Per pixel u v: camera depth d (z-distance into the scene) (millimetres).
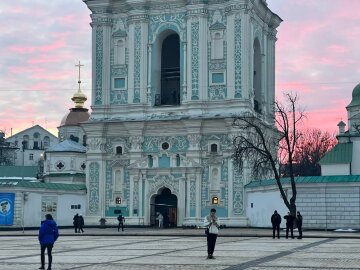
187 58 66000
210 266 24422
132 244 38406
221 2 65500
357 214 53000
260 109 71000
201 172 64312
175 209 65938
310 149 118500
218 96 64875
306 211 54656
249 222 61844
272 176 69938
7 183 62625
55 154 89250
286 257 28203
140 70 67500
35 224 63562
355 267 23859
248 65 64562
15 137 161875
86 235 50688
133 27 68062
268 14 72250
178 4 67000
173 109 66062
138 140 66625
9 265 25281
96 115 68750
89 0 69562
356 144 65125
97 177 68125
